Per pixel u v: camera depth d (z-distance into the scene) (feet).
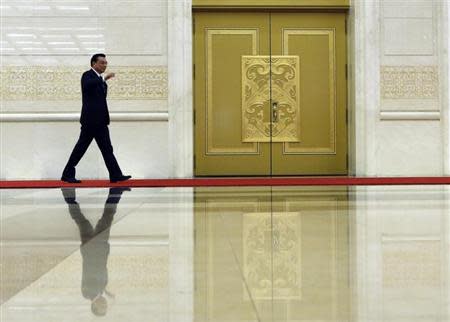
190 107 33.68
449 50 34.27
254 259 8.46
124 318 5.32
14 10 33.37
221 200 19.24
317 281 6.91
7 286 6.79
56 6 33.47
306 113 35.12
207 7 34.45
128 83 33.45
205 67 34.83
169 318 5.31
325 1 35.04
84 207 16.97
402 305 5.71
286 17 35.06
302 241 10.17
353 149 34.81
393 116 34.12
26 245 9.99
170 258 8.60
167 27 33.58
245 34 34.96
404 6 34.24
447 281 6.81
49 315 5.46
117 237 10.82
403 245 9.59
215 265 8.02
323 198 19.66
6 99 33.32
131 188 26.76
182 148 33.53
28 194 22.99
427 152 34.40
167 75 33.58
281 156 35.04
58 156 33.50
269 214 14.65
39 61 33.42
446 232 11.06
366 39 33.91
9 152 33.42
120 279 7.13
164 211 15.65
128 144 33.47
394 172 34.30
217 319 5.25
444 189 24.14
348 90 35.24
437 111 34.42
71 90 33.47
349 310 5.53
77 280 7.10
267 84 35.14
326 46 35.06
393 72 34.22
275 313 5.44
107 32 33.50
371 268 7.69
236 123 35.04
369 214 14.43
